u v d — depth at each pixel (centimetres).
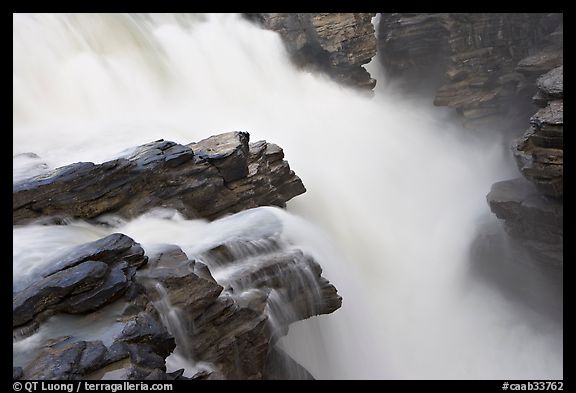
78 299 869
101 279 891
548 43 2955
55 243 1084
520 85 2820
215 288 1014
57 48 2147
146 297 934
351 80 3019
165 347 872
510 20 2961
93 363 768
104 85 2212
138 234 1237
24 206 1173
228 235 1248
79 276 879
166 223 1304
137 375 774
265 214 1377
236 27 2895
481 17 2959
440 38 3136
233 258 1185
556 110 1739
